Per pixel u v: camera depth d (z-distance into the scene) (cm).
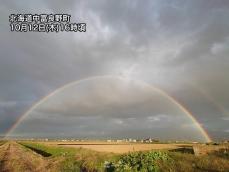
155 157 1978
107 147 7031
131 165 1908
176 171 1736
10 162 3166
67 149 4844
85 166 2228
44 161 3047
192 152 2778
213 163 1873
